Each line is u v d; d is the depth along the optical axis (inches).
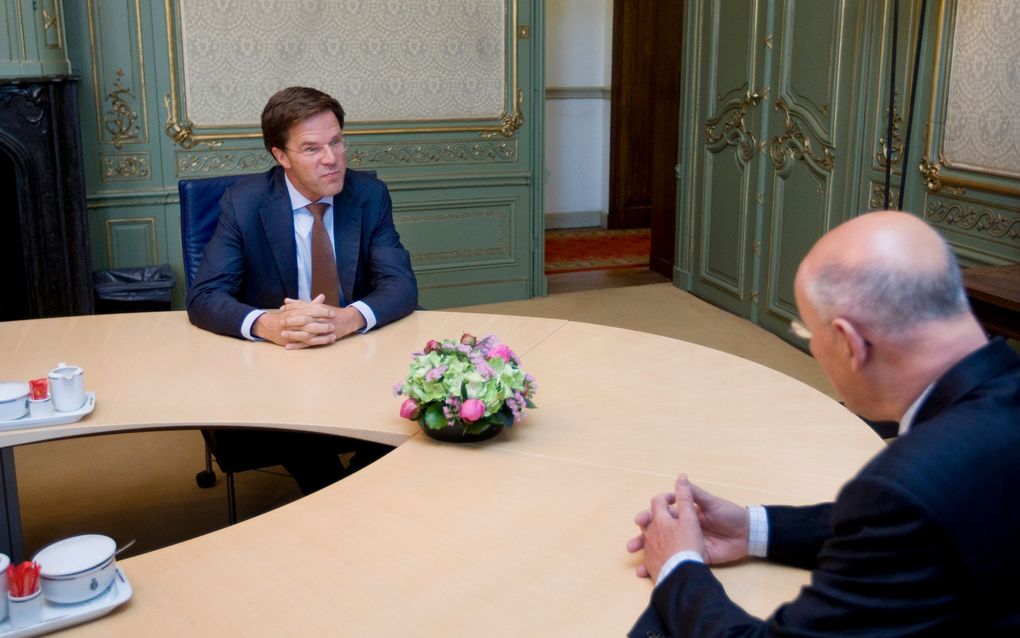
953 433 38.6
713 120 210.8
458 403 67.9
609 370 85.7
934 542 37.0
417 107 202.2
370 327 95.6
